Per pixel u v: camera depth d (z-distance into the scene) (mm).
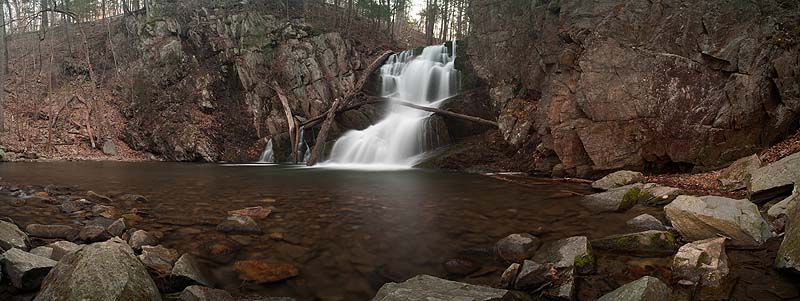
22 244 4359
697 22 10094
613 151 10719
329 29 24562
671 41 10406
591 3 12445
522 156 13656
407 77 22188
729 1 9789
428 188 9883
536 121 13656
